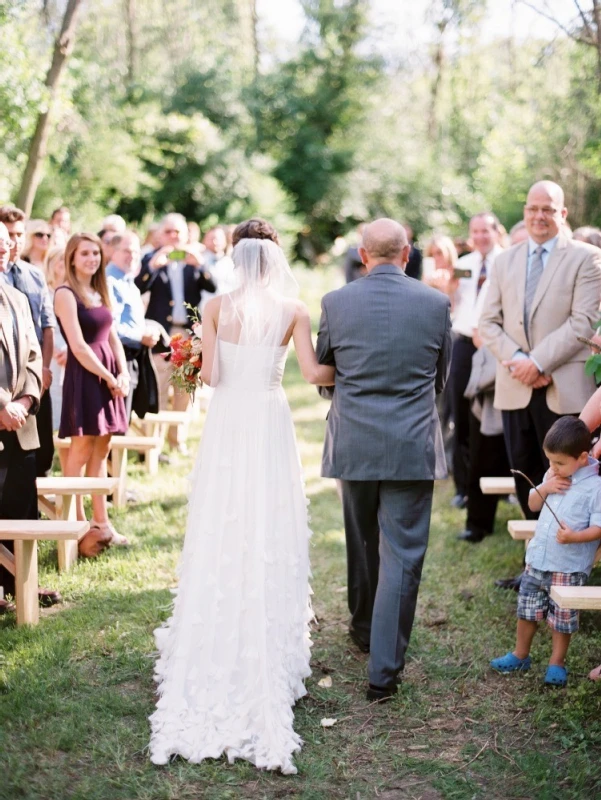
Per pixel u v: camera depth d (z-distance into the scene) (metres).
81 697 3.32
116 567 4.66
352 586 3.73
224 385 3.32
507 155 11.63
